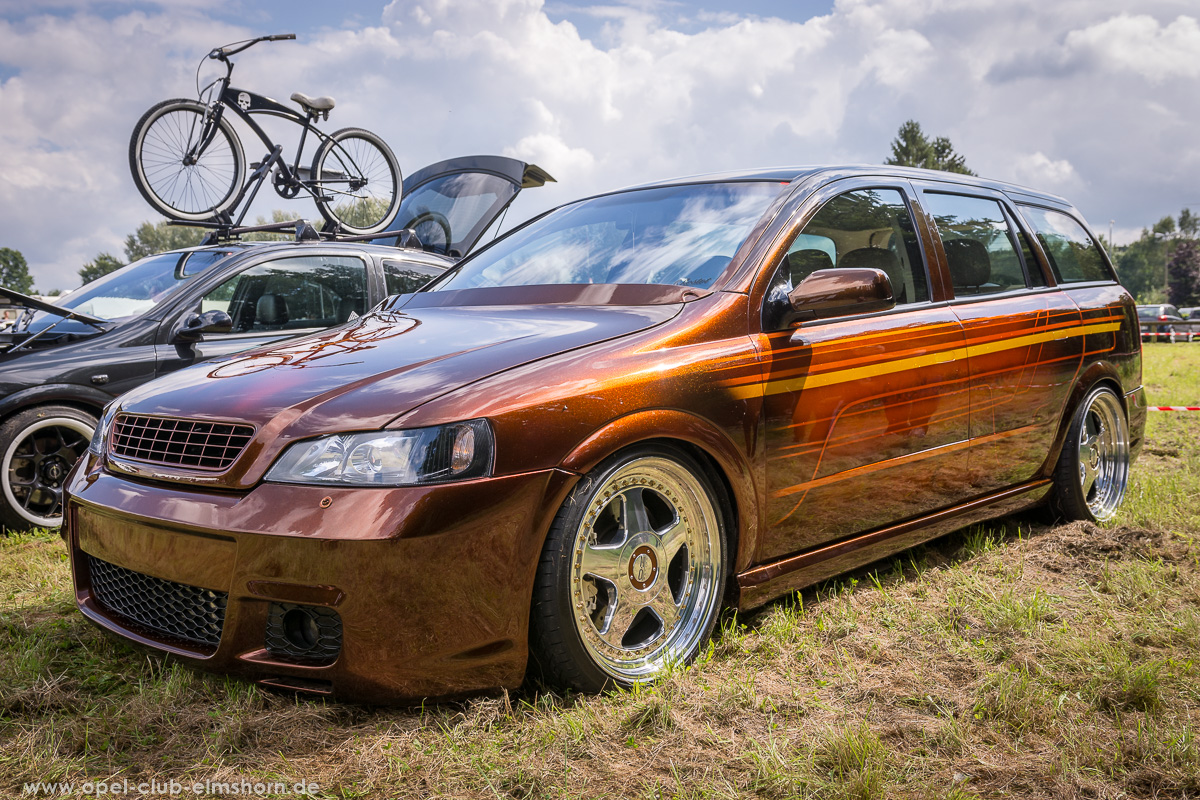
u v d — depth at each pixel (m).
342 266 5.69
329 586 2.07
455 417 2.20
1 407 4.41
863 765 2.02
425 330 2.85
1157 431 7.39
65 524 2.77
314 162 7.02
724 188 3.36
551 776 2.01
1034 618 2.97
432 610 2.13
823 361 2.93
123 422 2.61
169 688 2.38
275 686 2.21
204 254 5.51
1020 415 3.82
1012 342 3.73
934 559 3.71
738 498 2.71
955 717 2.31
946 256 3.62
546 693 2.39
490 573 2.20
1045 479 4.13
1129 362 4.57
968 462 3.57
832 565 3.07
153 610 2.45
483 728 2.21
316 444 2.18
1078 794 1.95
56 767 2.01
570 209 3.77
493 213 6.92
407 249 6.20
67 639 2.87
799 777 1.98
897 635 2.88
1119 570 3.45
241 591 2.15
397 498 2.10
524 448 2.24
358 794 1.94
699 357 2.63
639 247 3.20
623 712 2.30
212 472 2.26
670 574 2.70
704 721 2.29
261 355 2.79
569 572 2.32
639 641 2.58
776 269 2.95
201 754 2.10
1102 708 2.36
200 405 2.42
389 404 2.23
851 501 3.09
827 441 2.95
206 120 6.51
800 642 2.78
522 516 2.24
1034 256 4.19
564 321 2.78
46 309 4.66
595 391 2.39
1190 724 2.24
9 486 4.46
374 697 2.17
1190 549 3.70
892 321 3.23
